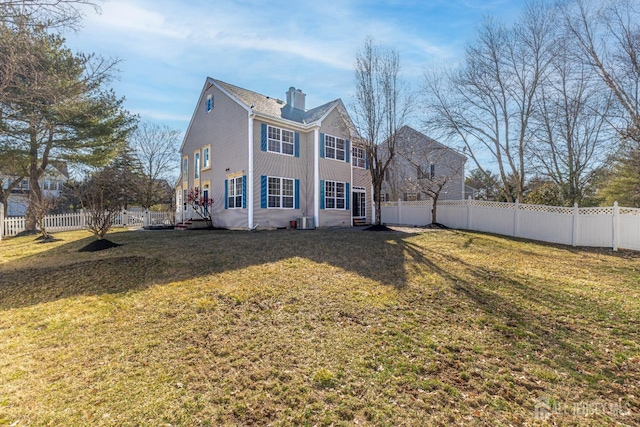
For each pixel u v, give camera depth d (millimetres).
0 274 6504
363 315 4367
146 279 5949
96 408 2520
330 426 2322
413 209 17031
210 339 3693
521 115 16375
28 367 3129
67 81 10422
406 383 2852
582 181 17266
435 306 4711
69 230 16344
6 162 15516
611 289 5559
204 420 2393
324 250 8336
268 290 5293
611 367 3148
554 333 3875
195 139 18703
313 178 16234
